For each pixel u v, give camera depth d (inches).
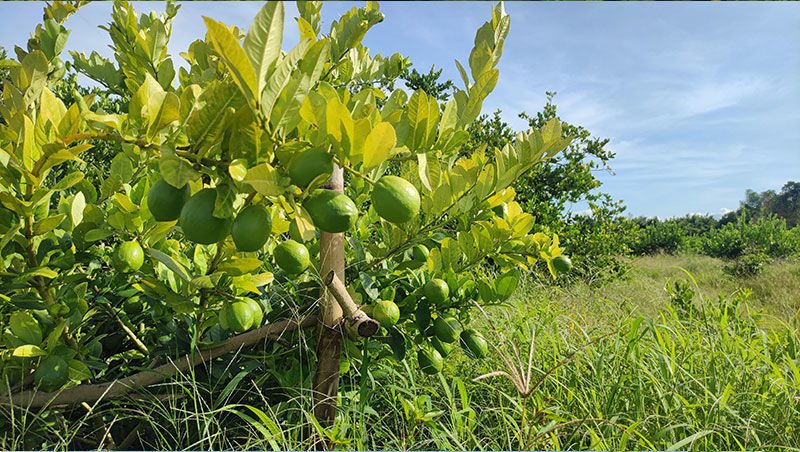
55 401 74.6
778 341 144.0
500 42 73.0
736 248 584.7
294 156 50.6
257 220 47.4
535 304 196.2
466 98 74.7
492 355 130.1
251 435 91.7
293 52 44.1
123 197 74.9
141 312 101.7
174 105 48.4
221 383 100.3
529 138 81.7
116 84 127.4
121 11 114.3
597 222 366.6
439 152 74.1
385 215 51.8
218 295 82.0
